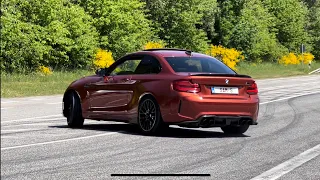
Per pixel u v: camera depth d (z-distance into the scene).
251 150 10.17
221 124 11.88
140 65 12.70
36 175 7.81
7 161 8.96
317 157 9.40
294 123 15.24
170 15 62.84
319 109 19.73
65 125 14.54
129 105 12.57
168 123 11.87
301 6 111.12
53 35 42.69
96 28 49.03
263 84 40.34
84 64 46.91
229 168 8.33
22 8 43.44
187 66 12.26
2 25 40.50
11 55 40.97
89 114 13.56
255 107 12.17
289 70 71.00
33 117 16.92
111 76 13.16
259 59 78.06
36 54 41.38
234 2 75.56
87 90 13.59
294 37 97.19
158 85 12.00
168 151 10.00
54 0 43.47
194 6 63.38
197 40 63.03
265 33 84.06
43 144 10.88
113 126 14.27
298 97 25.98
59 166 8.50
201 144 10.93
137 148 10.36
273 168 8.34
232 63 63.44
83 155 9.55
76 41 44.94
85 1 49.53
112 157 9.34
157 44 53.66
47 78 39.03
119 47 49.41
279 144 11.02
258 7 83.00
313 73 68.12
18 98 26.81
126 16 49.75
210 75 11.77
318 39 107.94
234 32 74.56
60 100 25.27
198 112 11.62
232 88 11.97
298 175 7.83
